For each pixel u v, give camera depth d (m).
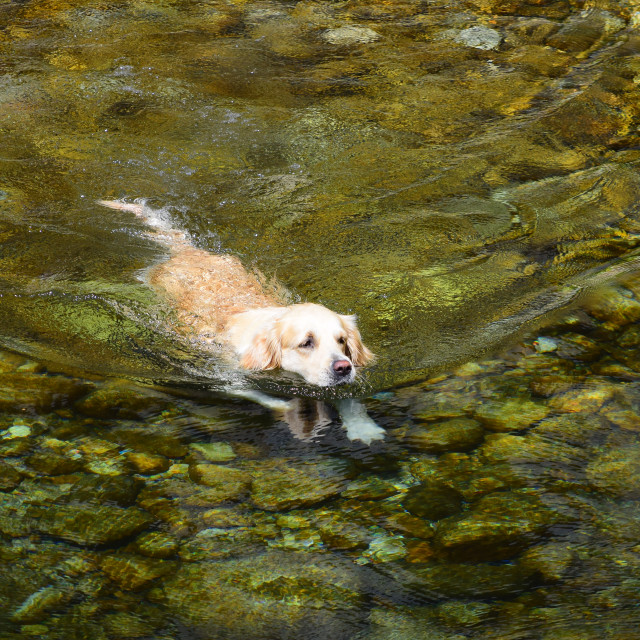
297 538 4.11
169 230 4.98
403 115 5.59
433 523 4.12
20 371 4.47
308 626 3.97
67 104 5.62
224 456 4.28
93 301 4.70
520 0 7.36
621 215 5.03
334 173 5.25
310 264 4.86
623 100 5.64
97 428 4.34
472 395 4.42
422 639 3.94
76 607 3.99
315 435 4.33
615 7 7.08
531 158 5.32
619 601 3.98
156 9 7.24
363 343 4.59
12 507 4.15
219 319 4.71
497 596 4.00
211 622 3.98
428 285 4.76
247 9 7.30
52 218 5.00
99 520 4.13
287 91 5.76
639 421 4.33
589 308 4.66
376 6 7.38
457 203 5.09
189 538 4.11
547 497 4.16
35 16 6.96
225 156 5.33
